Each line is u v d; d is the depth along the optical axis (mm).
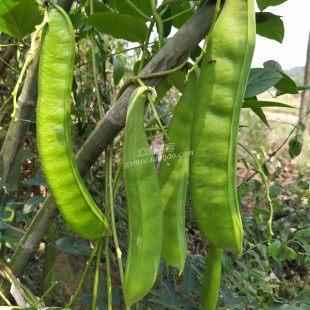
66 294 843
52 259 788
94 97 1030
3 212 588
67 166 380
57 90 365
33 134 896
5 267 499
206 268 510
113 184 467
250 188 1487
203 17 392
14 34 438
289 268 1262
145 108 423
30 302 475
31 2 386
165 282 640
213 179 370
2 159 568
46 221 490
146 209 365
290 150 1155
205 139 364
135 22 557
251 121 1949
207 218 379
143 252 369
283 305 602
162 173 442
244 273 864
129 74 1326
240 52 347
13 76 963
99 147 438
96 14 537
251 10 350
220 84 354
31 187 1104
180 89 584
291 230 1208
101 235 427
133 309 832
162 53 405
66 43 361
